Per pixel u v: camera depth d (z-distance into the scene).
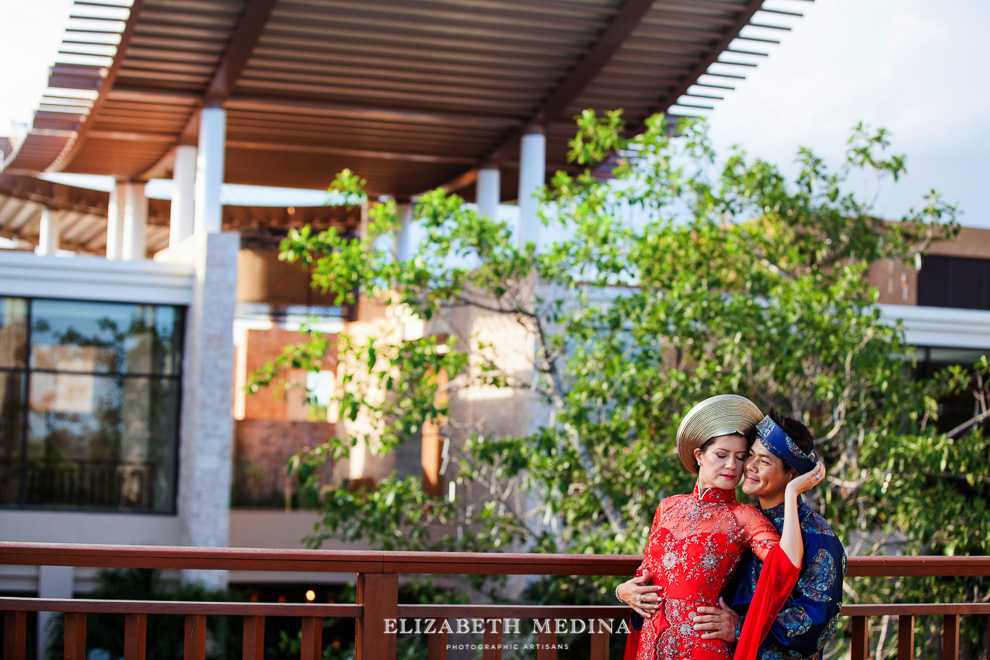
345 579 12.67
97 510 11.22
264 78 11.45
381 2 9.76
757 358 7.02
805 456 2.57
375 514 7.38
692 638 2.56
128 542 11.15
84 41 10.09
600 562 3.13
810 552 2.51
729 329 6.81
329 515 7.51
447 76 11.43
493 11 9.98
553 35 10.49
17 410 11.02
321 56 10.86
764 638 2.47
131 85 11.46
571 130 12.84
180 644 9.20
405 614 3.05
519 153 13.59
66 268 11.03
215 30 10.18
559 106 11.84
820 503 7.09
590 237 7.66
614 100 12.04
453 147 13.81
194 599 9.55
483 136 13.30
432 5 9.85
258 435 14.73
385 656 3.03
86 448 11.23
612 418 7.16
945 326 11.66
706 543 2.59
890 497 6.83
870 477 6.79
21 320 11.08
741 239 8.09
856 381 7.07
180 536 11.26
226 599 9.64
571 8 9.90
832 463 8.25
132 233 16.05
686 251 7.83
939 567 3.35
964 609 3.41
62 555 2.89
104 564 2.93
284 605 3.02
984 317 11.77
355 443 7.64
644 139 7.93
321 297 15.82
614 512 7.43
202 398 10.87
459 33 10.41
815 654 2.53
